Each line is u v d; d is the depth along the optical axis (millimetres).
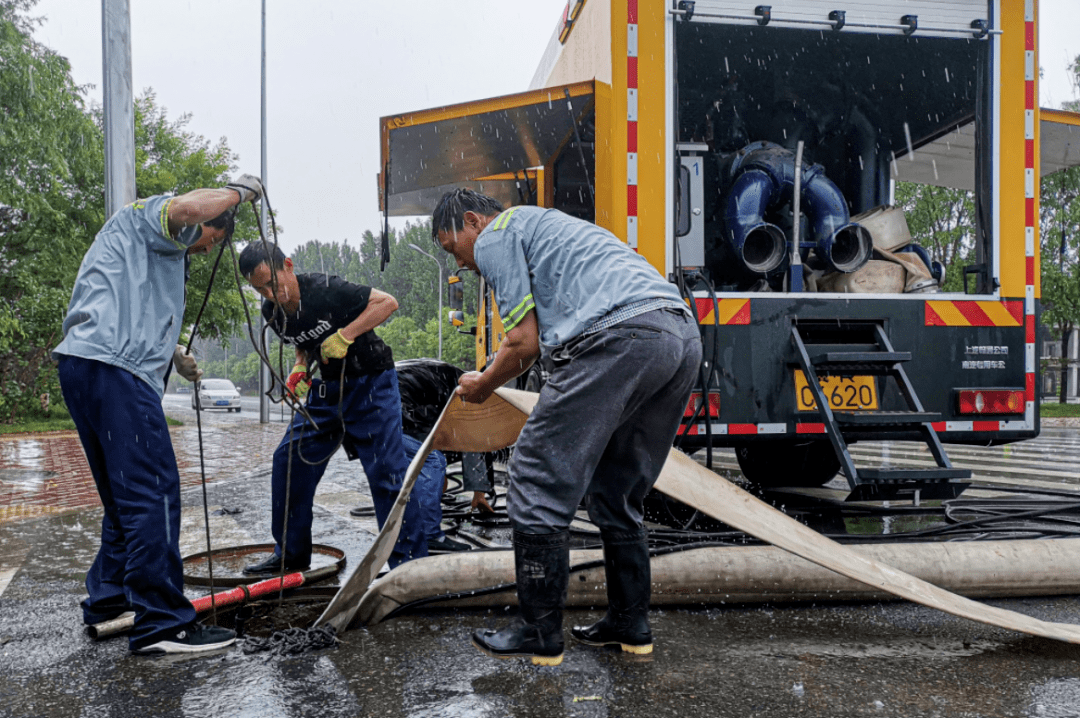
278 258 3096
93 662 2406
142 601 2457
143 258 2543
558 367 2264
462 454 5008
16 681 2254
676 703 2021
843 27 4434
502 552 2910
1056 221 20938
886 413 4008
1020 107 4590
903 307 4453
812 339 4484
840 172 6438
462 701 2045
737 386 4285
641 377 2141
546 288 2293
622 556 2361
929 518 4648
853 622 2711
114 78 5094
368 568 2572
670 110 4297
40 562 3848
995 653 2404
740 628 2650
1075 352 35719
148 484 2461
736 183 5152
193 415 25844
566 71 5645
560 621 2250
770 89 5973
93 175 17172
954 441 4488
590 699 2049
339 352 3182
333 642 2514
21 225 17312
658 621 2729
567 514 2225
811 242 5023
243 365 93375
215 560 3799
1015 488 4855
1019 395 4512
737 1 4367
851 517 4688
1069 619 2729
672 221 4277
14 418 19484
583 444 2170
